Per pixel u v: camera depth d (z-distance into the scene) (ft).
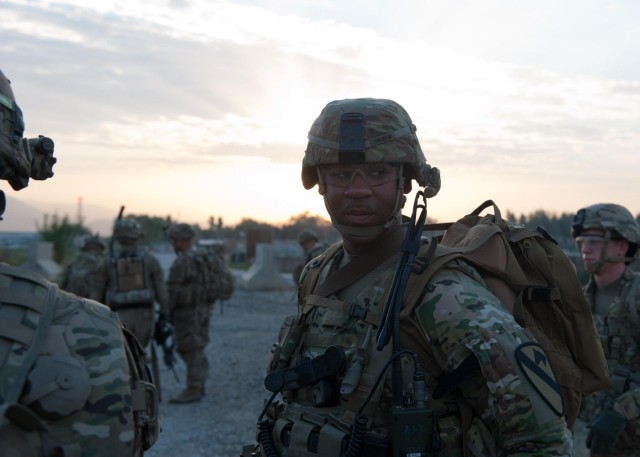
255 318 46.75
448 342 5.58
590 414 10.71
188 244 23.70
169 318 23.22
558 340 6.19
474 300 5.64
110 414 4.09
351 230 6.28
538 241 6.35
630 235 10.97
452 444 5.68
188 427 20.42
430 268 5.88
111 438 4.07
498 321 5.53
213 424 20.77
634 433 9.97
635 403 9.90
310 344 6.48
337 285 6.43
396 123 6.18
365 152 6.00
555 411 5.38
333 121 6.16
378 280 6.23
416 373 5.57
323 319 6.39
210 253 23.89
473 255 6.12
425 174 6.44
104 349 4.24
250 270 72.08
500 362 5.35
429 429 5.50
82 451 3.98
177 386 25.88
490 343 5.40
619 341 10.42
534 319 6.23
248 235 101.24
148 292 22.18
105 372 4.16
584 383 6.22
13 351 3.95
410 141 6.23
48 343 4.09
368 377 5.85
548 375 5.48
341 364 5.92
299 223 115.03
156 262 22.71
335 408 6.04
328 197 6.32
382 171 6.16
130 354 4.77
